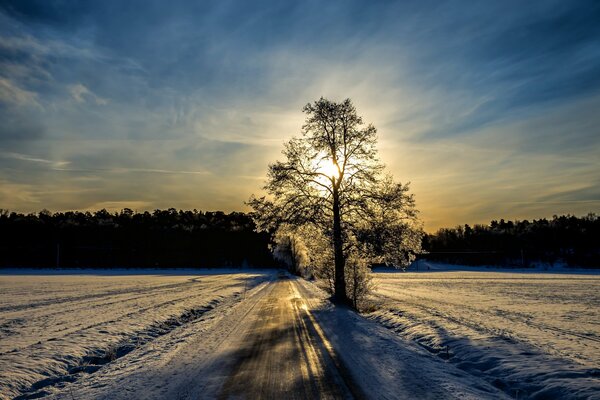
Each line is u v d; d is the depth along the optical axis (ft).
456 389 25.63
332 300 87.71
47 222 462.60
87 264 448.65
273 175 90.99
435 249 563.07
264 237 499.92
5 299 101.76
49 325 59.06
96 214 565.94
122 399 24.95
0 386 29.76
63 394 26.89
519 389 27.61
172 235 483.51
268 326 53.67
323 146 89.51
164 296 110.42
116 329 54.65
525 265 441.68
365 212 86.33
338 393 25.11
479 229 583.58
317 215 88.63
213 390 26.30
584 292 127.03
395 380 27.78
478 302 96.22
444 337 46.39
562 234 475.72
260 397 24.66
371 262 92.53
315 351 37.47
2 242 429.38
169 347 41.57
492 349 38.50
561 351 38.99
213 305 91.40
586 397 24.25
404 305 89.61
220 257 490.90
